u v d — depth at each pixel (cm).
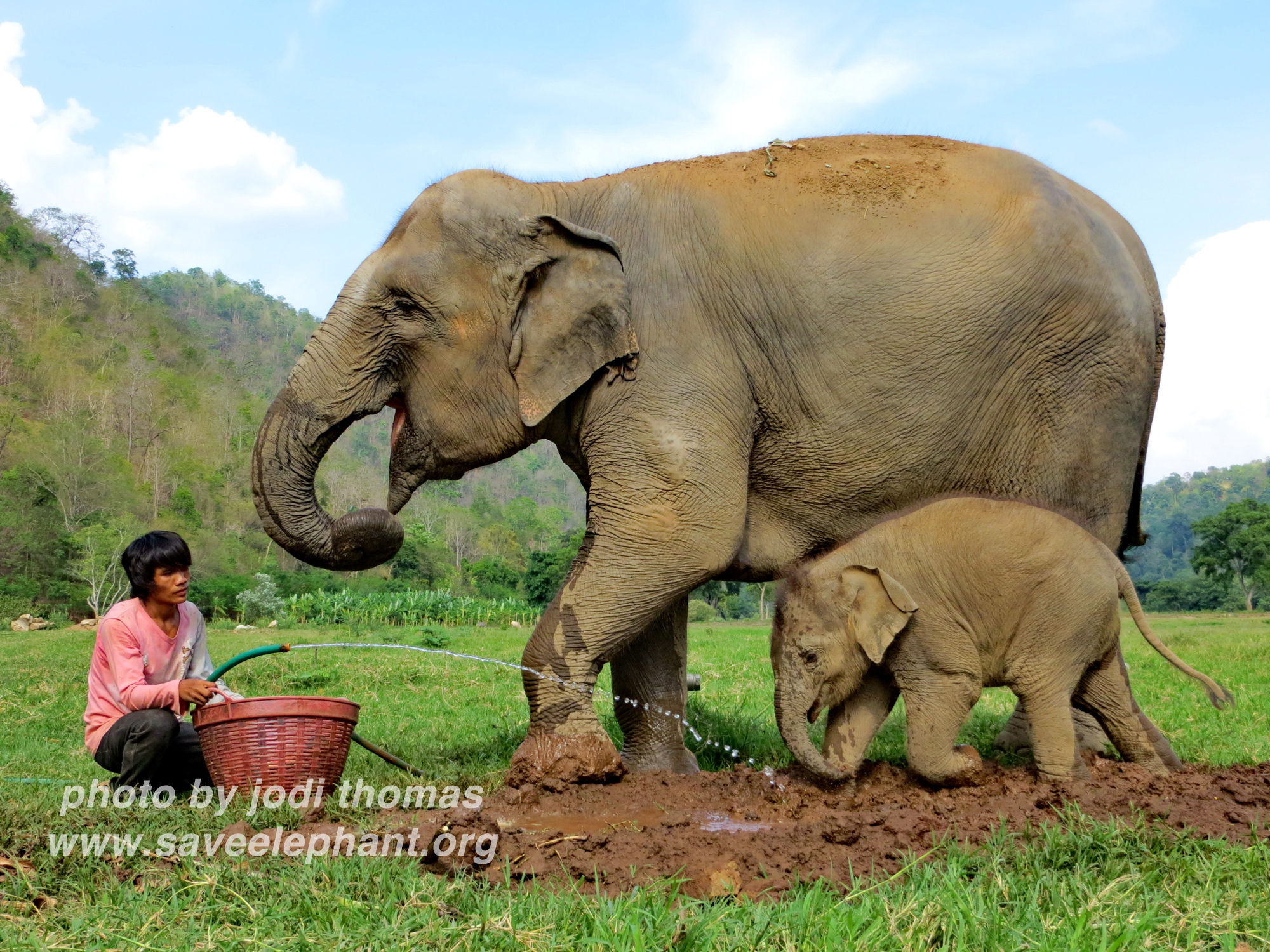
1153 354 584
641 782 541
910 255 543
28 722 916
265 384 15862
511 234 561
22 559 6097
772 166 583
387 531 599
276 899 333
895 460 561
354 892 340
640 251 561
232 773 482
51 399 9606
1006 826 400
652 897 334
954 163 577
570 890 348
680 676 628
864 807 499
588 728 545
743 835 409
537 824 469
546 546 12394
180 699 496
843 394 550
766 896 345
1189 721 794
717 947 291
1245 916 307
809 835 407
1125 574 536
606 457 551
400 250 571
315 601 4250
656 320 550
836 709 546
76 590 5922
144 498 7700
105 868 362
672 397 543
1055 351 551
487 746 695
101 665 514
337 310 574
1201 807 420
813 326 546
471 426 580
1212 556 6812
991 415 558
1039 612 514
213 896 334
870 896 328
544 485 17525
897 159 580
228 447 10756
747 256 551
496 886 351
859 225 550
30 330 11006
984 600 518
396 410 614
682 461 538
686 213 564
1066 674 517
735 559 584
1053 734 514
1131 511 614
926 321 541
